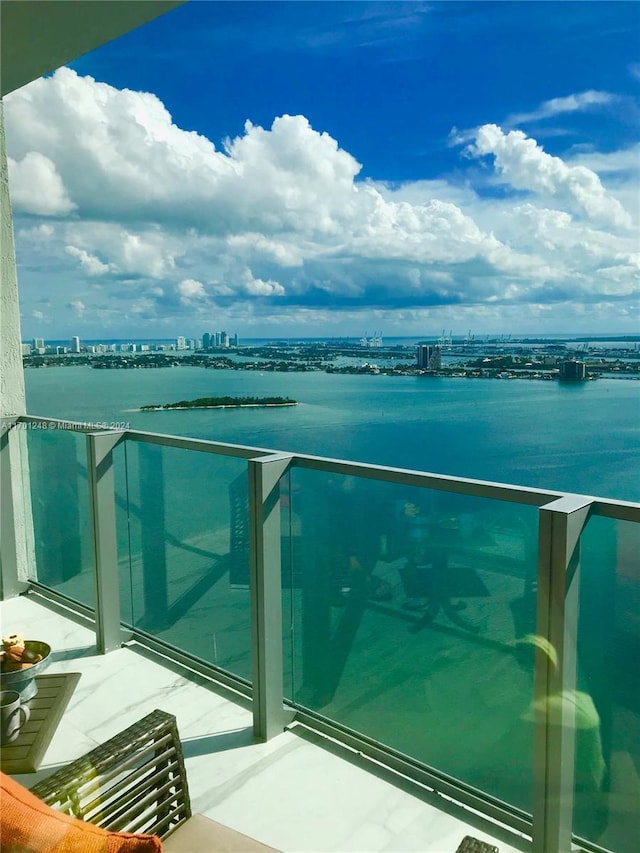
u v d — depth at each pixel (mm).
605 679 1861
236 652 2896
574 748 1938
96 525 3254
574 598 1861
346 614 2463
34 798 911
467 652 2156
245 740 2580
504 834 2090
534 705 1944
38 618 3721
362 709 2475
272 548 2559
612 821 1898
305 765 2432
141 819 1608
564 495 1907
